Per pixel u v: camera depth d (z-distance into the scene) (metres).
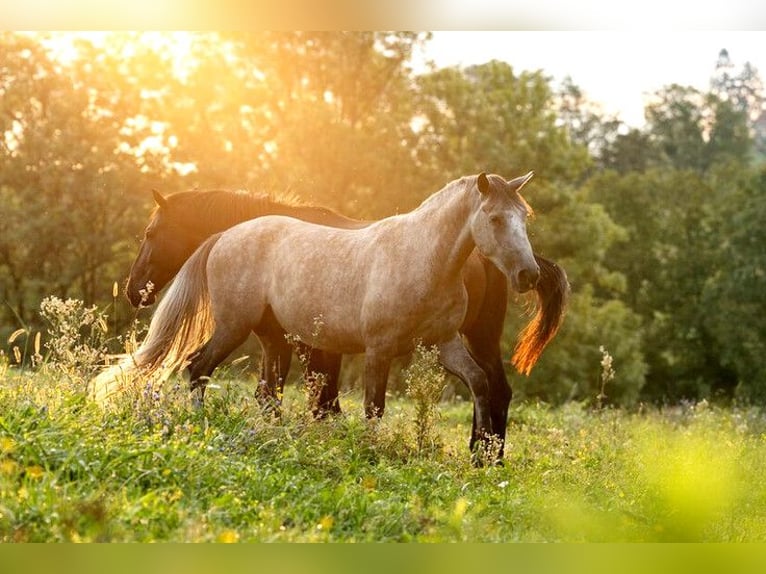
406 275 10.73
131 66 47.41
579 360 43.78
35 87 46.78
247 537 6.13
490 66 49.28
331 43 45.62
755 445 13.53
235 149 44.91
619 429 13.96
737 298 60.22
